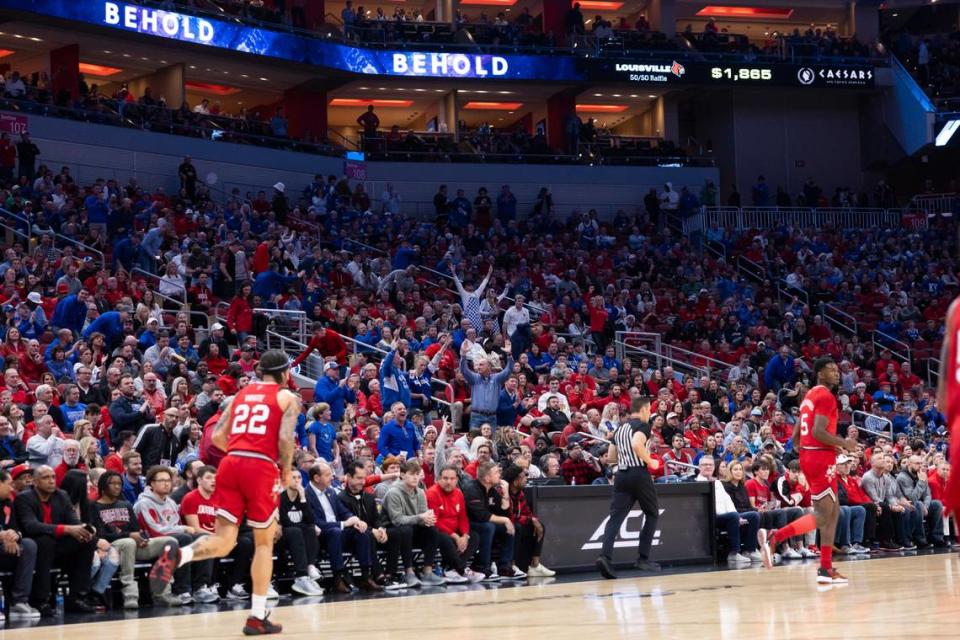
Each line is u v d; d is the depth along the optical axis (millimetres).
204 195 46969
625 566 22328
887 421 38531
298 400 12383
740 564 23312
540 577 20734
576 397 32969
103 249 38750
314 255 40938
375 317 37062
